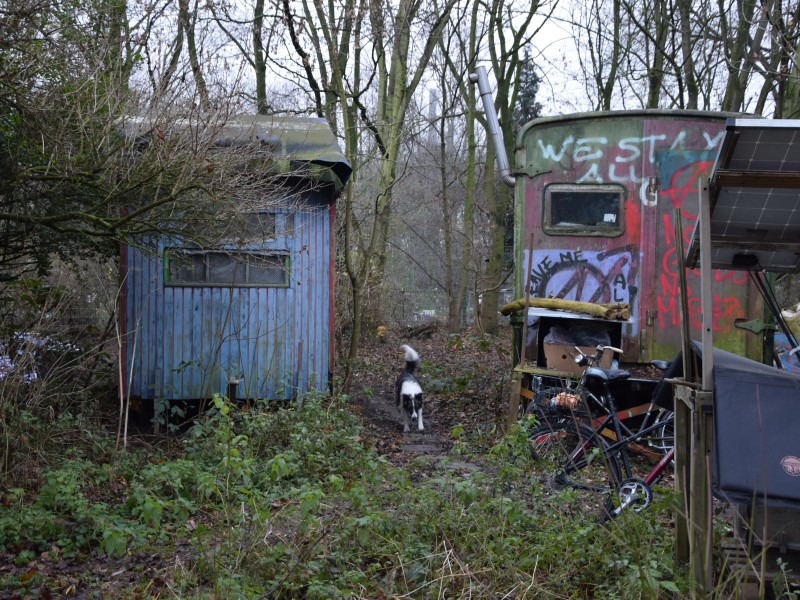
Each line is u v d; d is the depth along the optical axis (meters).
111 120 6.90
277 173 8.92
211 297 10.08
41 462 6.82
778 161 4.03
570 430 6.87
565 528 5.18
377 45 17.22
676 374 4.86
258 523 5.04
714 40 17.66
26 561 5.17
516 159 10.12
